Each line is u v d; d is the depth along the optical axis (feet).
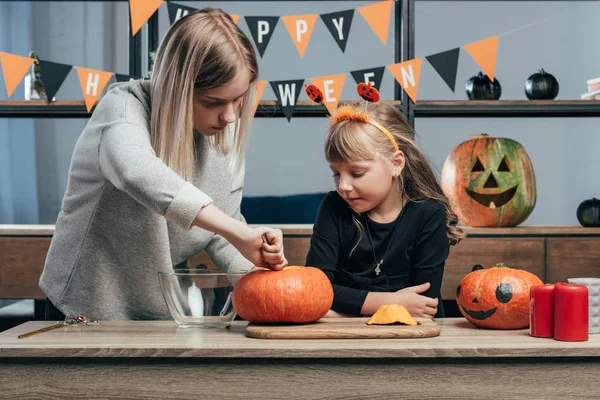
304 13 16.11
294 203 10.55
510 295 4.00
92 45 17.95
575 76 14.35
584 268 8.55
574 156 14.01
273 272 4.03
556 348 3.43
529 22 15.01
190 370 3.44
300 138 14.55
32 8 17.67
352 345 3.48
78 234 4.90
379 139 4.92
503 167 9.05
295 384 3.42
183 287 4.09
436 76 14.89
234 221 3.93
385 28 7.54
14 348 3.44
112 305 4.96
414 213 5.27
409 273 5.31
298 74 15.61
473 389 3.44
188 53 4.31
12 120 15.97
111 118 4.49
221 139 5.19
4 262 8.47
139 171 3.94
